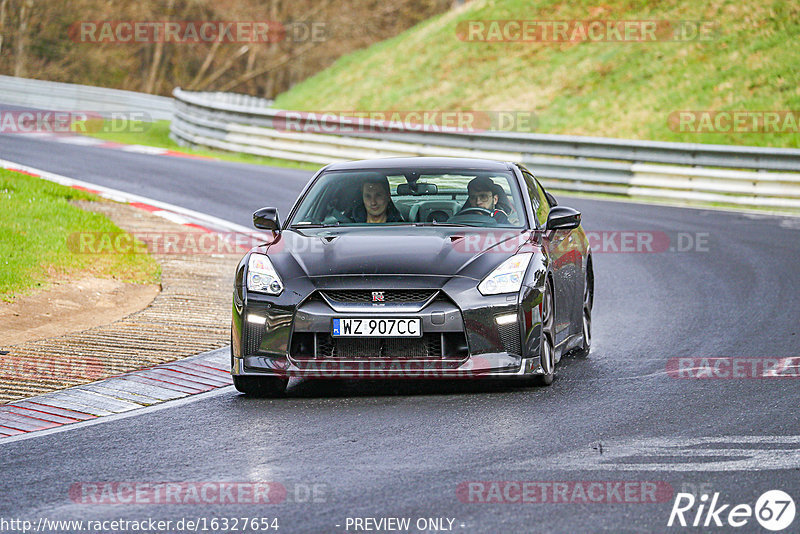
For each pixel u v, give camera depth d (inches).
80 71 6786.4
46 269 1482.5
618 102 4151.1
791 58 4010.8
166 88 6899.6
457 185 1088.2
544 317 941.2
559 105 4301.2
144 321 1270.9
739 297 1492.4
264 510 617.0
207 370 1047.0
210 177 2768.2
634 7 4817.9
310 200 1087.6
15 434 813.9
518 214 1049.5
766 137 3590.1
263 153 3476.9
